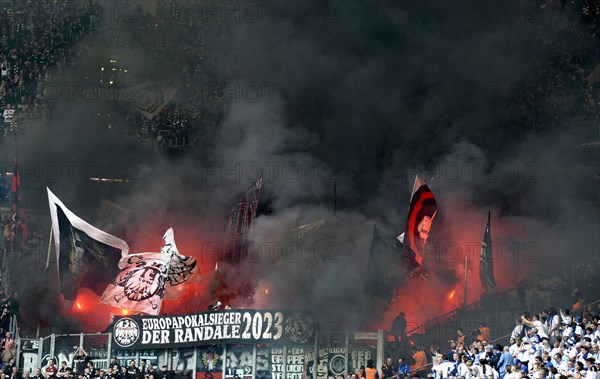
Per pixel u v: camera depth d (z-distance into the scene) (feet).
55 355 147.43
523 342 126.21
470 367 122.42
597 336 121.80
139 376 142.61
